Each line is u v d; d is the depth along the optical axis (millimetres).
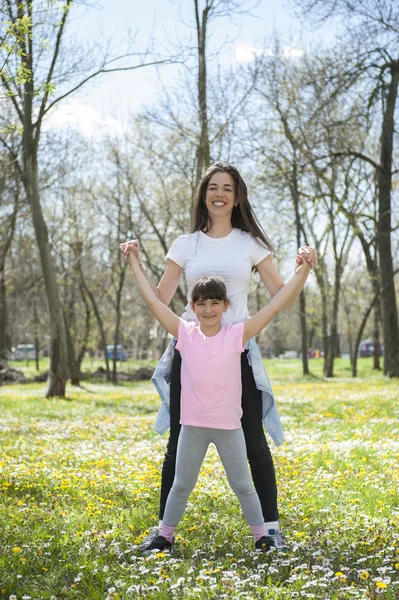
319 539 4438
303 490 5863
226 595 3404
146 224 34500
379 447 8008
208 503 5504
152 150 27969
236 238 4758
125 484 6395
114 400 19828
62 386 21062
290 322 81938
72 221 35750
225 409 4219
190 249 4777
